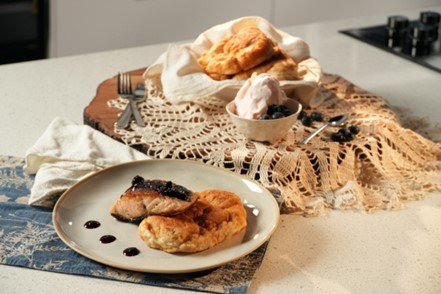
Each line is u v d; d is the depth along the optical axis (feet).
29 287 3.51
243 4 8.68
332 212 4.09
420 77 5.71
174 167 4.24
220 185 4.13
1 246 3.73
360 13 9.12
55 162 4.35
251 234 3.78
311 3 8.92
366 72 5.79
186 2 8.47
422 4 9.14
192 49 5.32
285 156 4.32
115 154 4.42
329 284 3.56
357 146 4.44
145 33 8.47
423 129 4.91
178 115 4.87
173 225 3.65
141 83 5.31
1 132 4.84
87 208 3.96
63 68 5.86
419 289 3.53
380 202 4.15
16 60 8.12
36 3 7.94
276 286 3.55
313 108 4.98
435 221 4.01
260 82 4.52
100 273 3.57
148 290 3.50
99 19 8.22
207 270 3.59
